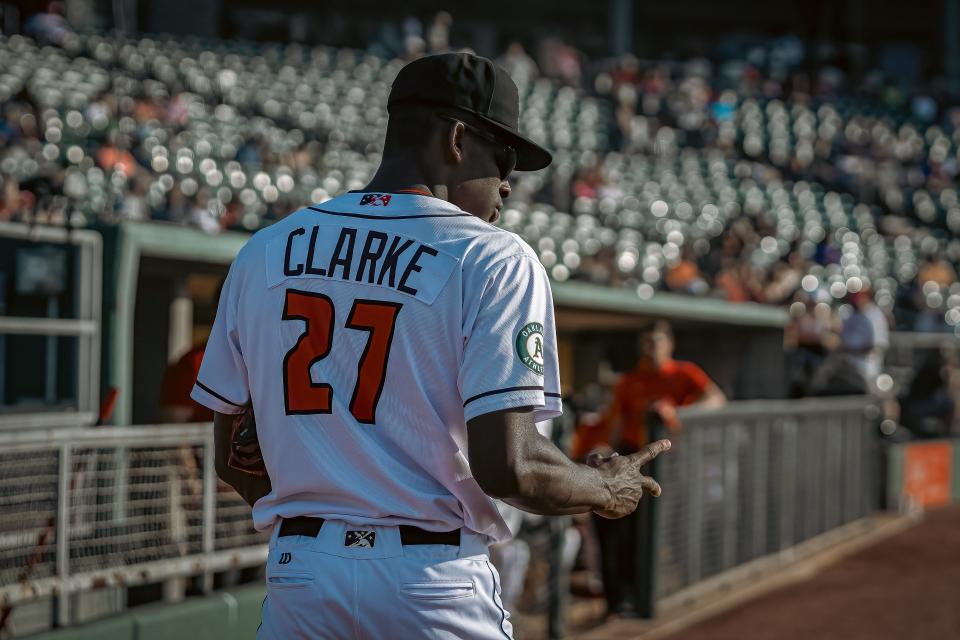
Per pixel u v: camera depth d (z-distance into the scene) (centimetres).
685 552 1159
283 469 335
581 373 1878
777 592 1265
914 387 2162
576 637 1024
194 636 748
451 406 322
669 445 366
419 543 321
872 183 3688
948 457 2017
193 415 834
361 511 323
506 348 312
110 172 1712
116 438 727
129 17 3953
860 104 4659
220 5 4800
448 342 320
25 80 2500
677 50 5806
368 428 324
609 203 2759
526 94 3719
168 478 769
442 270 322
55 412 845
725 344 1894
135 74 2884
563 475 317
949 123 4544
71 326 859
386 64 3769
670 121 3862
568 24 5912
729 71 4853
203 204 1694
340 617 319
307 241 341
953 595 1262
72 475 710
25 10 3138
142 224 917
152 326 1092
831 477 1576
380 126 3005
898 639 1070
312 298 333
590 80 4203
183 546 776
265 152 2303
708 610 1152
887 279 2956
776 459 1388
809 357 1928
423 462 323
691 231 2773
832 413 1583
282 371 335
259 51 3700
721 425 1233
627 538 1111
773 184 3400
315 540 327
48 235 853
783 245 2866
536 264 327
